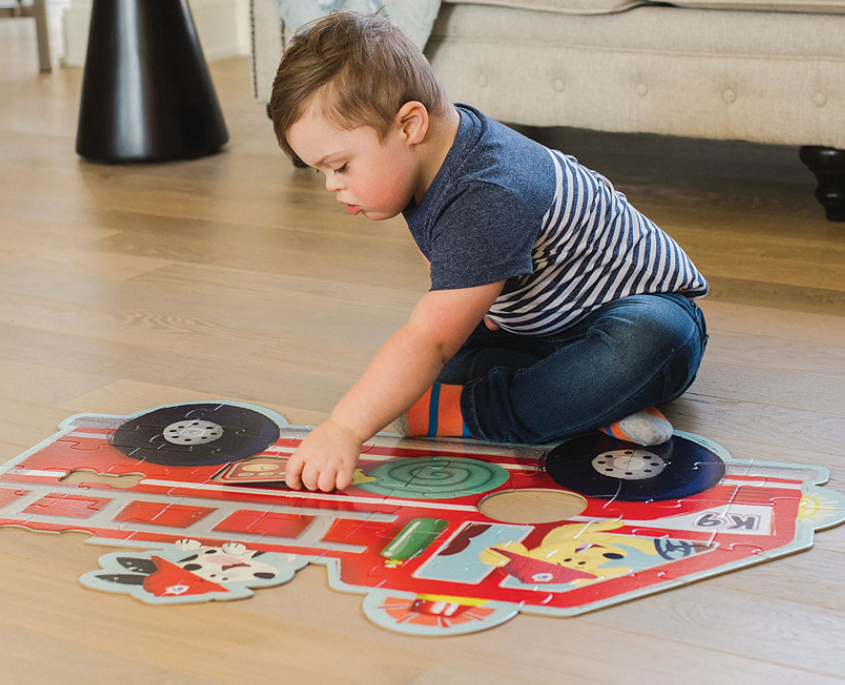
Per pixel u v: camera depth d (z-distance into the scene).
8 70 3.68
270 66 2.35
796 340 1.35
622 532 0.90
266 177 2.29
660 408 1.16
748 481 0.99
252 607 0.80
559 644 0.76
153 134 2.40
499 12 2.10
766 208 2.00
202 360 1.30
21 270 1.66
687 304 1.12
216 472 1.02
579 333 1.13
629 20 1.98
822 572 0.84
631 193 2.13
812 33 1.83
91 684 0.72
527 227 0.99
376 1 2.14
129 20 2.35
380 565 0.86
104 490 0.98
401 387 0.97
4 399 1.19
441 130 1.00
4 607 0.81
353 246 1.79
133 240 1.82
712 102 1.94
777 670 0.73
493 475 1.01
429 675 0.73
